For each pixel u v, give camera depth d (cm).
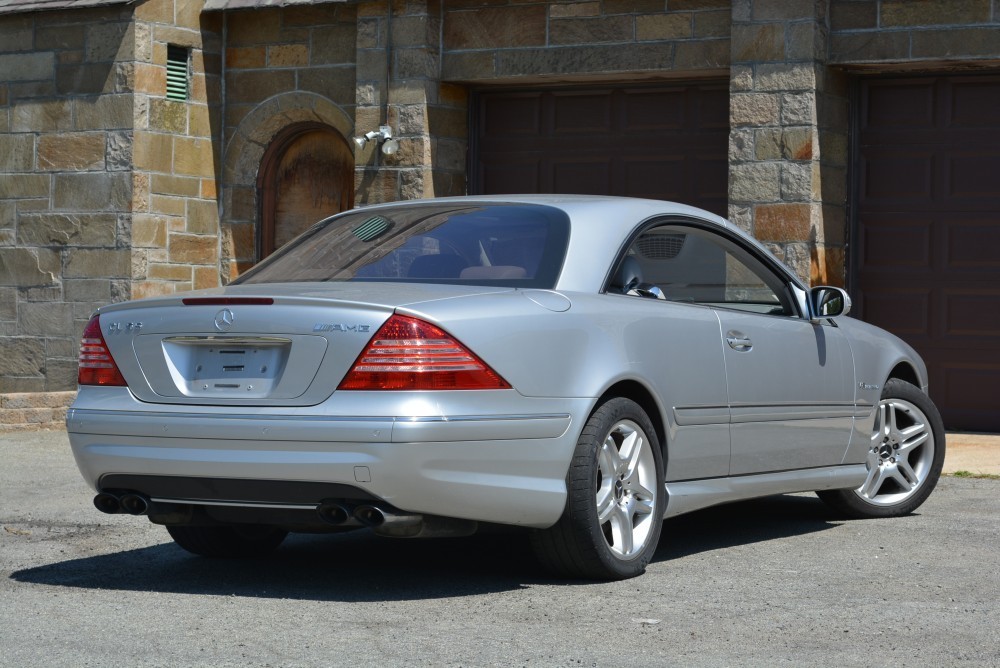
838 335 745
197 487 548
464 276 595
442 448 525
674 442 621
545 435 554
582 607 537
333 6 1472
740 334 666
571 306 577
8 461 1051
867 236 1277
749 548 684
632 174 1374
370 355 527
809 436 713
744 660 454
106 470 564
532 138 1418
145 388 562
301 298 540
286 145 1542
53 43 1512
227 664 448
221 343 552
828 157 1248
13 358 1538
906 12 1211
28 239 1529
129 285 1473
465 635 489
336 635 489
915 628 502
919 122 1258
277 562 648
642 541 604
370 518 528
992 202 1233
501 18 1377
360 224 658
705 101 1342
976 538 714
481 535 730
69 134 1505
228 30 1534
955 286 1247
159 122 1488
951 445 1147
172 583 594
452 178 1424
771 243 1227
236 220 1542
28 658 456
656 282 637
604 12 1334
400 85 1401
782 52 1223
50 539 710
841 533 733
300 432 525
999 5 1181
